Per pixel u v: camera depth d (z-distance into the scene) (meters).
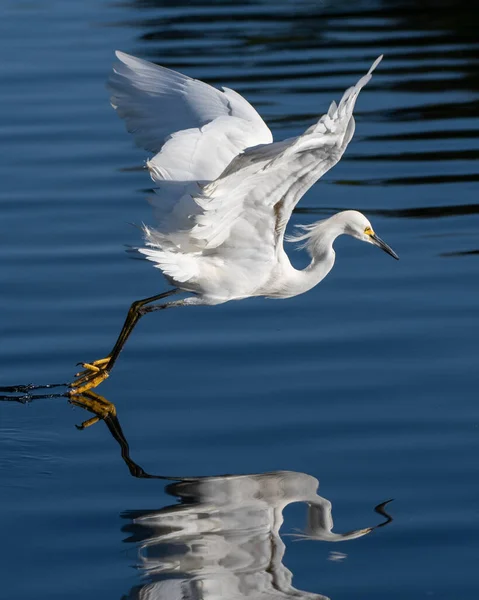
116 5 32.53
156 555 8.54
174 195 10.81
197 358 12.51
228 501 9.48
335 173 19.17
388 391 11.50
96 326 13.39
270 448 10.41
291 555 8.61
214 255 11.84
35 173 18.95
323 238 12.61
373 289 14.34
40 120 21.77
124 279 14.77
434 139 20.78
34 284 14.56
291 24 29.95
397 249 15.65
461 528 8.95
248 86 23.48
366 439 10.52
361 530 8.98
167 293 12.35
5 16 30.73
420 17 30.59
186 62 25.50
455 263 15.04
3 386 11.95
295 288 12.54
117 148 20.28
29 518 9.19
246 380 11.88
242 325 13.45
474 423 10.77
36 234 16.30
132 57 11.97
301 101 22.31
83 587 8.16
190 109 11.91
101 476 10.00
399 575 8.33
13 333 13.17
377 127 21.59
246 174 9.90
